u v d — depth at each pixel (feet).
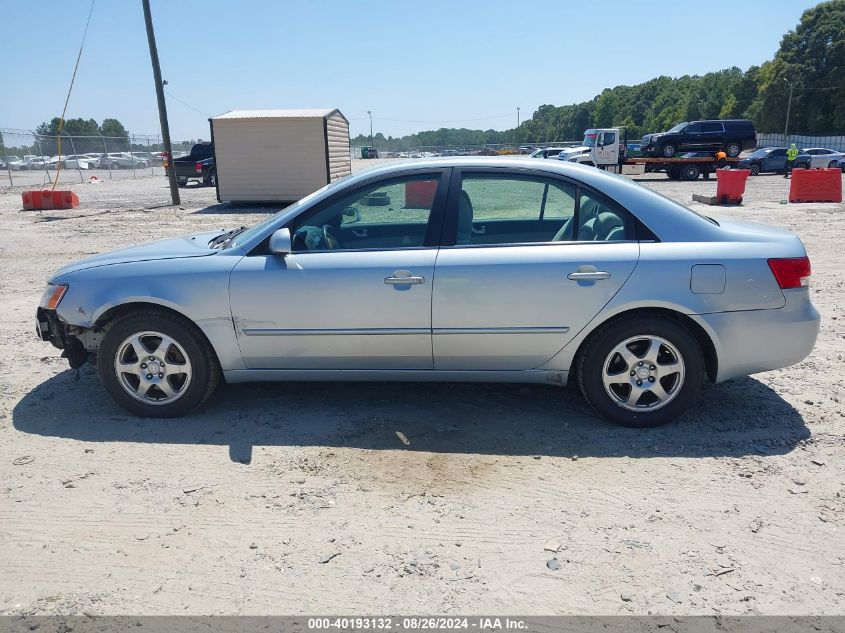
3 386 16.87
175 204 71.56
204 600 8.95
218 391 16.39
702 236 13.50
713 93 347.77
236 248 14.29
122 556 9.93
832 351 18.99
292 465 12.61
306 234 14.21
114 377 14.52
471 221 14.02
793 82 231.30
